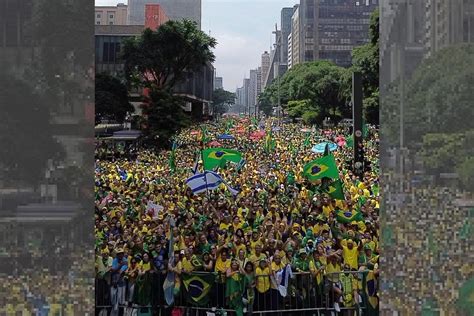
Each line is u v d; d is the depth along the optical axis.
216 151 26.39
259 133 65.50
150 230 16.34
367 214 18.66
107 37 81.75
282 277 12.60
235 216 18.47
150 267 12.91
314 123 86.50
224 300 12.72
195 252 14.38
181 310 12.80
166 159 43.31
